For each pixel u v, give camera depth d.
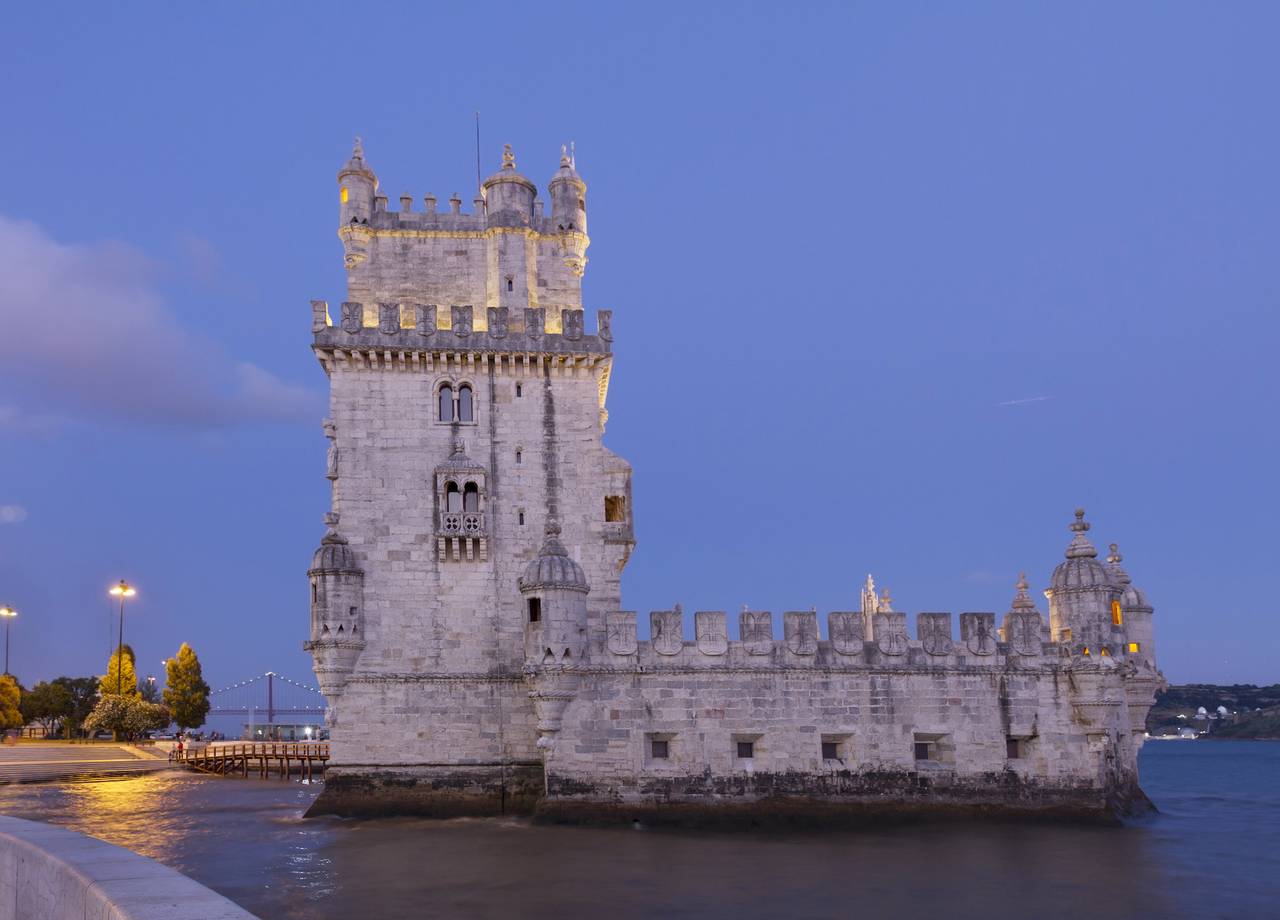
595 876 37.97
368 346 55.50
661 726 49.34
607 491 56.62
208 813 57.59
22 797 69.38
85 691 135.38
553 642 49.12
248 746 98.94
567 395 57.47
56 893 15.68
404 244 59.31
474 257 59.69
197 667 128.12
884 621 51.38
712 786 49.03
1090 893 35.75
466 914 32.41
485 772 53.38
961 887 36.44
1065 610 52.84
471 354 56.47
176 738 121.06
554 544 51.00
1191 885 37.03
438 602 54.66
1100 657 51.31
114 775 89.75
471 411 56.75
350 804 52.44
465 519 55.06
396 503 55.22
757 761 49.50
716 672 49.91
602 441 59.22
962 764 50.50
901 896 35.06
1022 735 50.97
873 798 49.62
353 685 53.38
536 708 50.00
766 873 38.53
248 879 37.59
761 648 50.34
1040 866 40.12
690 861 40.75
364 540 54.66
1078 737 51.28
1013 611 53.19
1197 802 69.19
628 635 49.91
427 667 54.03
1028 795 50.50
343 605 53.34
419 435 56.00
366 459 55.38
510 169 60.19
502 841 45.09
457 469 55.44
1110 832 48.19
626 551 56.34
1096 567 52.50
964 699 50.97
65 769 88.69
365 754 53.09
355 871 38.94
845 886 36.44
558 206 60.88
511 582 55.28
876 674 50.72
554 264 60.41
